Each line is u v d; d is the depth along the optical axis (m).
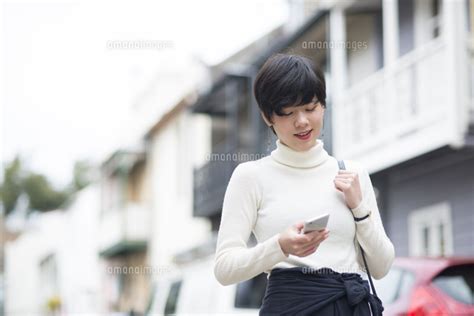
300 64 3.84
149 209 35.31
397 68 16.83
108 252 37.44
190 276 13.37
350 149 18.55
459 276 8.67
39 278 50.91
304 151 3.93
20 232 62.03
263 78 3.86
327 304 3.77
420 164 17.72
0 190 63.72
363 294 3.78
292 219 3.86
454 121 15.05
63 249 45.47
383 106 17.38
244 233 3.93
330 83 19.61
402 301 8.50
